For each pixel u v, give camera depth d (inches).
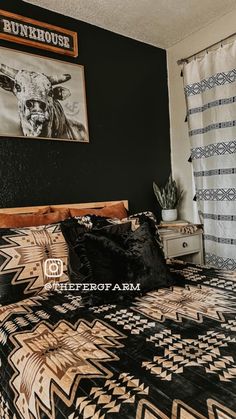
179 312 49.3
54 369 35.8
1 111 82.0
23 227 70.1
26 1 87.0
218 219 101.2
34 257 62.7
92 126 101.0
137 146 113.0
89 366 35.7
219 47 100.3
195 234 105.7
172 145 122.0
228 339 39.6
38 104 88.2
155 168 118.2
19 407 38.0
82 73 97.4
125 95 109.5
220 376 31.9
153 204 117.7
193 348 38.0
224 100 96.5
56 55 92.5
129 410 28.0
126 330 44.3
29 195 87.6
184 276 68.3
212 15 98.8
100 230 64.8
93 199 101.0
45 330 45.9
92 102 101.1
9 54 83.4
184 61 110.1
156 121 118.5
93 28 101.0
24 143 86.7
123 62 108.8
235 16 95.9
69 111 94.5
